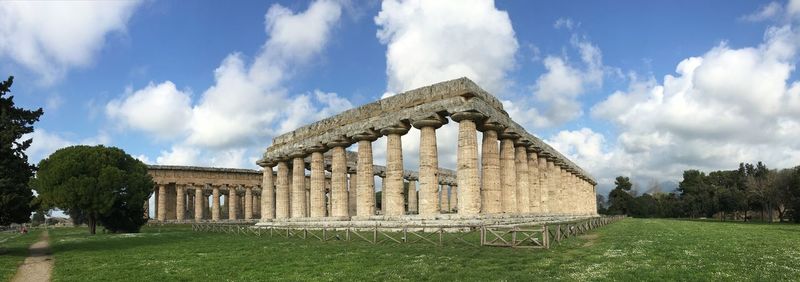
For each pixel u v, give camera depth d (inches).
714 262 752.3
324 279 706.8
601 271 684.1
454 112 1427.2
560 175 2426.2
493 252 904.9
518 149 1835.6
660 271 669.3
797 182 3203.7
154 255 1090.1
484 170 1544.0
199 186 3430.1
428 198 1470.2
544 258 824.3
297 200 2071.9
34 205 1220.5
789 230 1707.7
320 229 1615.4
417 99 1555.1
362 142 1721.2
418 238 1204.5
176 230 2385.6
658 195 5994.1
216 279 741.3
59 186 2054.6
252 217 3961.6
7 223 1168.8
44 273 898.7
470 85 1445.6
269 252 1074.7
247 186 3651.6
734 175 4813.0
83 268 908.0
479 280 649.0
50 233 2669.8
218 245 1306.6
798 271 663.8
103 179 2117.4
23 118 1253.7
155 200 3420.3
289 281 702.5
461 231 1268.5
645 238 1229.7
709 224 2407.7
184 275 784.3
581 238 1221.1
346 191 1846.7
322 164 2001.7
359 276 716.7
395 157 1595.7
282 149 2191.2
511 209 1644.9
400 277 695.7
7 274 872.9
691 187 4990.2
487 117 1486.2
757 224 2615.7
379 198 4261.8
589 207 3558.1
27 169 1235.2
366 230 1520.7
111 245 1411.2
